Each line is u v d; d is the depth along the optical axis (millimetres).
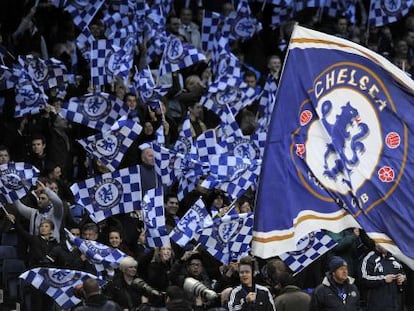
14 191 32625
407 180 22297
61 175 36719
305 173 22188
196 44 43969
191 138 34250
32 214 32688
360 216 22219
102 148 33375
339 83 22469
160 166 33094
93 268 30469
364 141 22422
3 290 33250
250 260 27562
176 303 23891
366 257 32031
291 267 30578
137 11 39250
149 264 29438
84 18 39531
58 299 29062
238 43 44438
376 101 22453
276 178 22141
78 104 35375
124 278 28641
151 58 39562
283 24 46344
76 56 41562
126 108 35562
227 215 30422
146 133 36812
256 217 22078
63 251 30531
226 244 30312
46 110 36719
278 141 22234
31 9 41750
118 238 31312
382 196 22297
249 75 41344
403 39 48000
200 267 29719
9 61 40719
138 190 31797
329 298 28172
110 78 36844
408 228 22250
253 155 34562
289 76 22391
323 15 47188
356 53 22438
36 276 29016
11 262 33250
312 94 22359
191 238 30047
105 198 31703
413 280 34438
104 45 36875
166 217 33594
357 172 22297
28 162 36562
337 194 22203
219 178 32719
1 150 34188
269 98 38188
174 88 40188
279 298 28156
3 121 38844
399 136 22375
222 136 34531
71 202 35625
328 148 22312
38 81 37375
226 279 29812
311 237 30281
